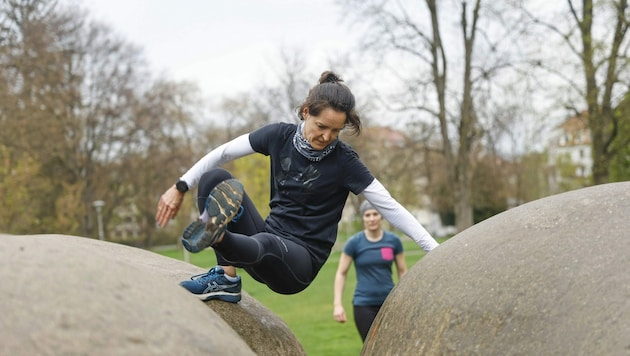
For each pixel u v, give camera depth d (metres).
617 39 17.84
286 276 3.11
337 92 3.07
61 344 1.74
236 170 32.09
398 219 3.33
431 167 33.38
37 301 1.82
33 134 23.28
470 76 21.03
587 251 2.38
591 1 17.97
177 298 2.17
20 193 20.73
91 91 28.31
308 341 9.48
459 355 2.40
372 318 6.14
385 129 26.59
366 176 3.28
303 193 3.23
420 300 2.70
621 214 2.48
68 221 25.08
